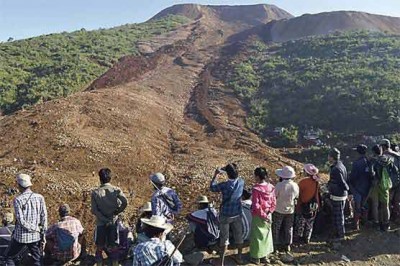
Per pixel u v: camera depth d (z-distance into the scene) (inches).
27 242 277.4
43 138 611.5
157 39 2170.3
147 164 595.5
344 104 1039.0
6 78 1286.9
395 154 362.9
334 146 879.7
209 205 328.2
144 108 880.3
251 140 851.4
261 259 316.2
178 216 429.7
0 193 453.7
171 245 198.1
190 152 686.5
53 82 1275.8
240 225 305.1
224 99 1152.2
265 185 308.0
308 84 1216.8
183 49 1852.9
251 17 3425.2
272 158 712.4
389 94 1050.7
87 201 465.7
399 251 337.4
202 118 965.8
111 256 295.1
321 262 320.8
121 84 1182.9
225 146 781.3
